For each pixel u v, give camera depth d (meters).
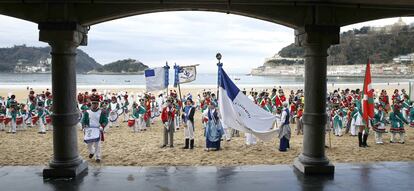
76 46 7.52
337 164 8.71
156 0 7.10
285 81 96.31
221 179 7.47
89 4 7.18
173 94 18.95
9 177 7.52
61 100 7.39
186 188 6.88
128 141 13.48
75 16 7.18
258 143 13.04
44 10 7.03
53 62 7.33
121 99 23.09
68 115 7.45
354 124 14.91
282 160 10.27
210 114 11.77
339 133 15.05
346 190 6.78
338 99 19.28
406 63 126.31
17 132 15.95
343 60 140.50
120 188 6.86
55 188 6.83
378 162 8.99
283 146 11.65
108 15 7.22
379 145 12.93
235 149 11.97
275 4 7.32
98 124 9.96
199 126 17.80
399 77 117.19
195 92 38.56
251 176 7.68
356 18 7.46
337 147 12.47
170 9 7.26
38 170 8.06
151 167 8.48
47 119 16.39
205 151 11.62
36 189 6.77
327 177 7.59
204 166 8.62
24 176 7.59
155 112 19.48
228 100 10.81
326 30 7.36
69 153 7.60
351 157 10.66
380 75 126.56
